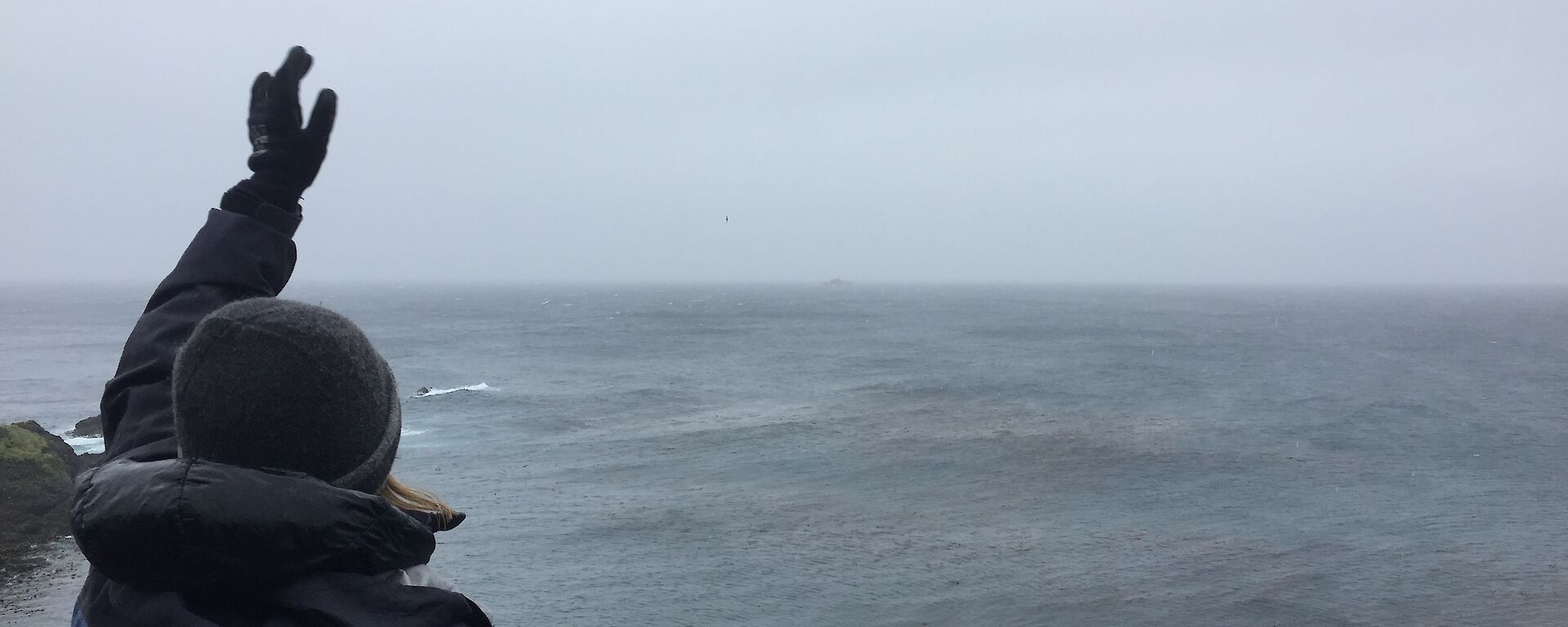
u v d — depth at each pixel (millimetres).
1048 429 32031
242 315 1590
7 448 17828
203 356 1549
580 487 22750
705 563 16047
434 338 82312
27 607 13547
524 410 38031
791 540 17562
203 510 1379
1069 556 16484
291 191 2057
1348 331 95562
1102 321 113375
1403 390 45031
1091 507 20359
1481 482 23219
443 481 23594
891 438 30141
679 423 34125
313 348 1573
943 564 15938
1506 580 15297
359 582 1536
